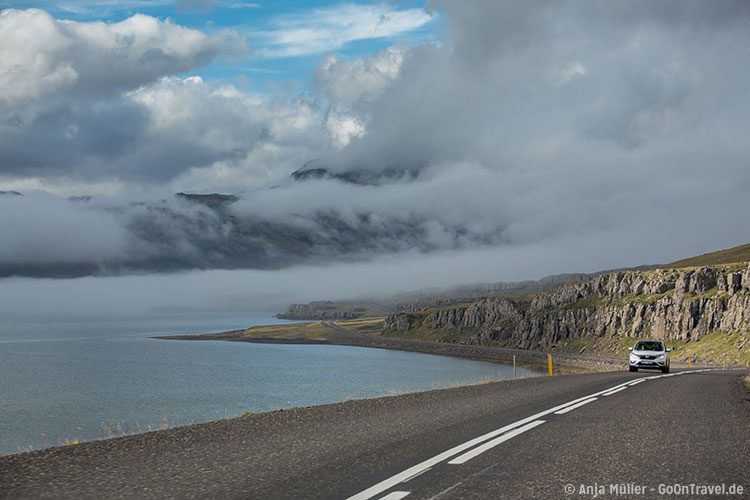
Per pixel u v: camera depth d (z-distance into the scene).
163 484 8.63
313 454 10.88
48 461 10.38
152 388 126.06
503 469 9.48
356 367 180.50
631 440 12.15
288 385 123.12
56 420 85.88
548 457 10.44
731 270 184.88
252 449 11.46
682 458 10.35
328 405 19.78
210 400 100.62
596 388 25.52
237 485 8.54
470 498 7.77
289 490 8.23
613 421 14.95
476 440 12.21
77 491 8.24
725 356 141.25
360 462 10.09
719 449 11.16
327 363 198.38
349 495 7.94
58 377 154.00
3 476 9.20
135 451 11.34
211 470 9.56
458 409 17.91
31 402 107.94
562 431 13.35
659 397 21.14
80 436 68.56
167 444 12.12
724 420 15.05
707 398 20.70
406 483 8.57
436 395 22.78
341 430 13.87
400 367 181.12
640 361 41.62
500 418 15.70
